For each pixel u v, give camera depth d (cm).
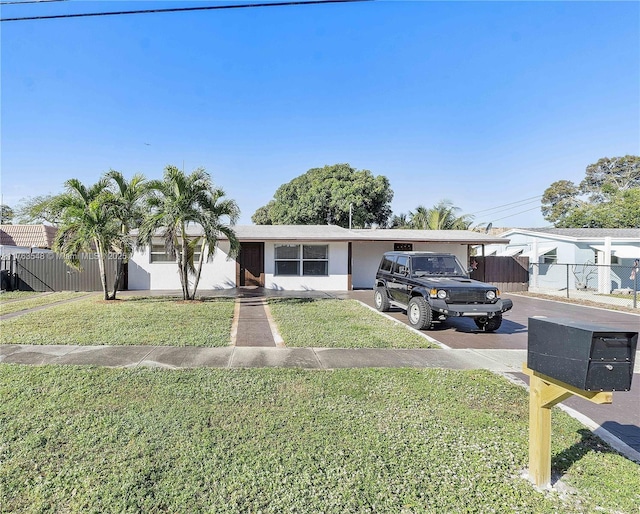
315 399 427
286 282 1617
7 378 469
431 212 2859
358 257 1845
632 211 2762
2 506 246
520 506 255
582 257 1875
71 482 270
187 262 1204
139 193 1166
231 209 1166
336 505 252
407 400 430
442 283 844
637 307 1238
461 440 341
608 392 232
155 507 247
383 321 893
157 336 693
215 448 318
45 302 1151
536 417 280
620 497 266
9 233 2436
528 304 1315
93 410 385
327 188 3147
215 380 475
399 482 278
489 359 608
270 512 244
